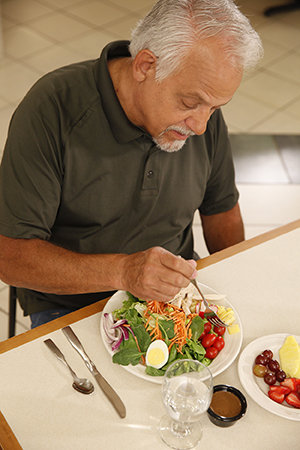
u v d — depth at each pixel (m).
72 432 0.87
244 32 0.99
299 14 5.15
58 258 1.14
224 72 0.98
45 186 1.20
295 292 1.21
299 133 3.42
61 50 4.27
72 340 1.03
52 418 0.89
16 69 3.96
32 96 1.22
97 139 1.23
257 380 0.97
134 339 0.99
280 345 1.04
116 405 0.91
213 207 1.64
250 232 2.65
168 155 1.33
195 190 1.47
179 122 1.11
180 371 0.84
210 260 1.30
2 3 5.14
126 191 1.31
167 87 1.05
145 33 1.05
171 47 0.99
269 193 2.91
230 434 0.87
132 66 1.19
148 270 1.00
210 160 1.50
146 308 1.05
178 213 1.44
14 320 1.57
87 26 4.73
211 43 0.97
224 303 1.13
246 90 3.88
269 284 1.23
